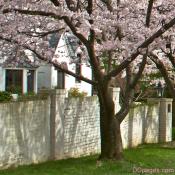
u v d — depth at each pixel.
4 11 13.12
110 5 15.86
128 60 14.79
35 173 13.25
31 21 15.09
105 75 15.23
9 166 13.95
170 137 25.88
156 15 15.86
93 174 13.51
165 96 35.94
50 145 15.98
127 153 18.41
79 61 19.12
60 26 15.88
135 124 22.41
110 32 16.31
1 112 13.55
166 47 20.08
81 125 17.78
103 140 15.74
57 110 16.17
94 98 18.66
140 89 31.77
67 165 14.91
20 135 14.42
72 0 14.76
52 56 15.98
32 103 14.98
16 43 15.26
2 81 36.22
